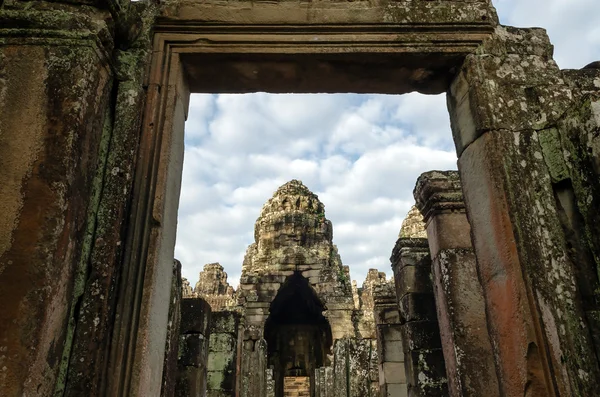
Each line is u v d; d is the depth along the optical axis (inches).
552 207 129.7
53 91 114.3
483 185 138.2
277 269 909.2
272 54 148.0
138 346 114.7
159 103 140.4
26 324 95.3
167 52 147.5
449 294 234.2
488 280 134.3
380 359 383.2
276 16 149.8
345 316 836.0
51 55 118.1
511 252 125.3
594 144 120.9
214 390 368.8
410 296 285.4
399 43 149.2
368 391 544.1
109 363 110.9
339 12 150.6
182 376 288.7
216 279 1604.3
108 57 128.9
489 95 143.3
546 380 114.0
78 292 113.5
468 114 148.1
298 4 151.9
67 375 106.8
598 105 123.2
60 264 103.2
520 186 132.0
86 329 111.0
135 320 116.6
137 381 112.0
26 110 112.0
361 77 158.2
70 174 108.8
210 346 383.9
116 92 136.7
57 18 122.2
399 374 369.1
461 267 239.5
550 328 117.2
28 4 125.0
